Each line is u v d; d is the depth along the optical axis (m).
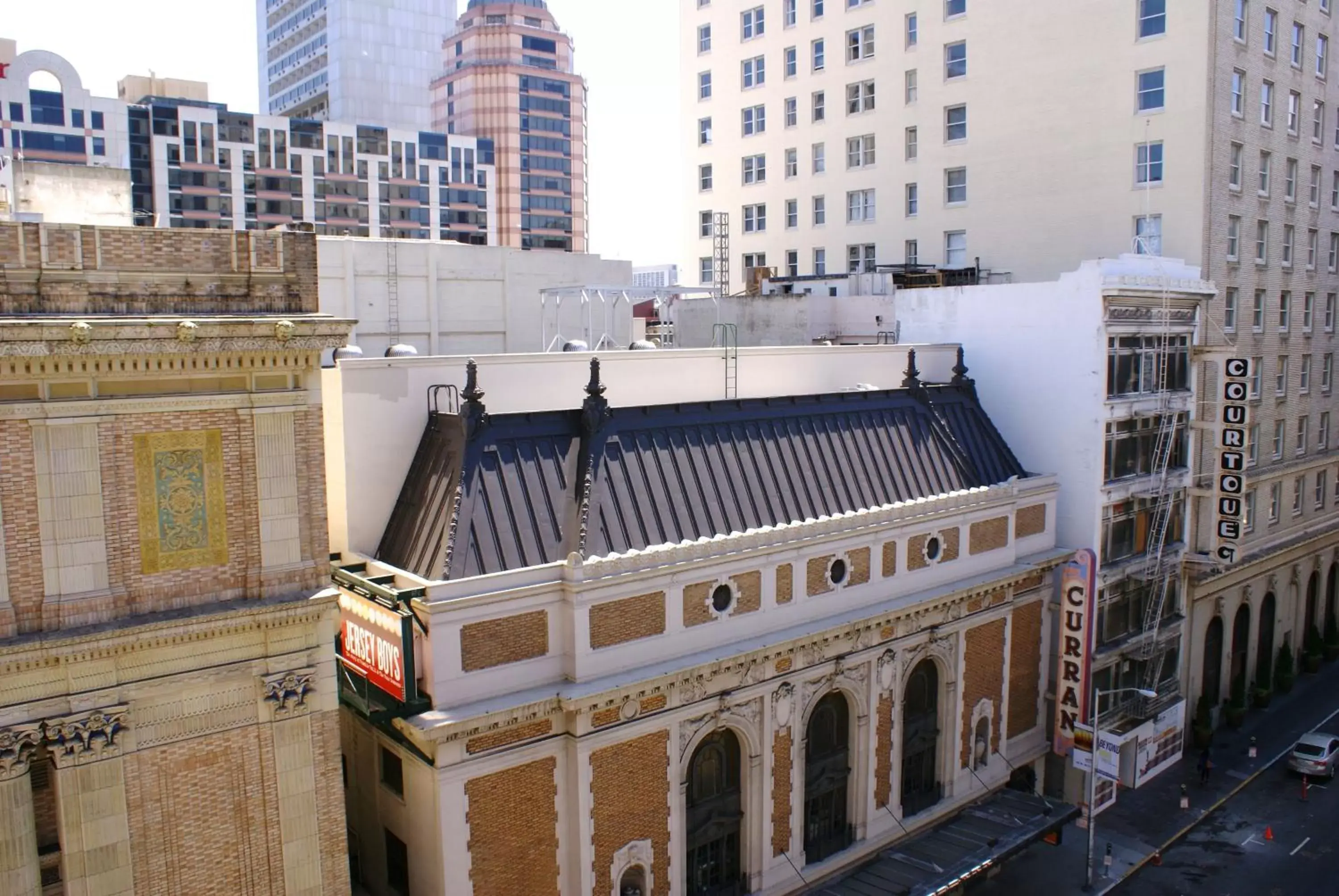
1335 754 48.78
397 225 154.00
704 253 77.00
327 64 182.50
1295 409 58.44
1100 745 38.78
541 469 29.39
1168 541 48.12
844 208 67.25
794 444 35.16
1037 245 55.16
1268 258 54.03
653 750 28.81
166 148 133.75
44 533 18.58
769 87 71.81
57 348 18.12
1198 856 41.28
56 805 18.91
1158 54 49.69
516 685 26.50
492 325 47.19
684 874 30.02
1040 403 44.09
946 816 38.09
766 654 30.69
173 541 19.95
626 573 27.78
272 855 21.14
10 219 23.25
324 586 21.67
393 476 29.59
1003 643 40.12
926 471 38.53
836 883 33.75
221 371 20.19
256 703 20.86
